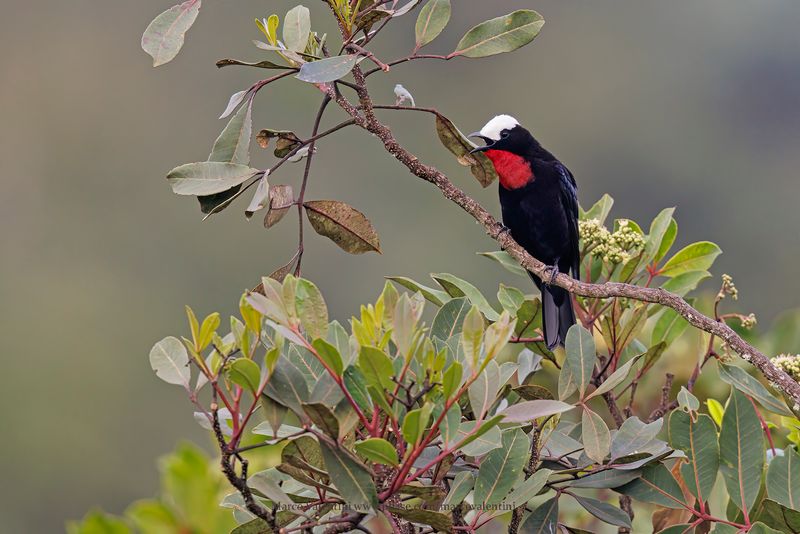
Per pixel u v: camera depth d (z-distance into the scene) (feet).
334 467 11.62
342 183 66.59
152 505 10.34
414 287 17.08
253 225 64.28
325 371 12.37
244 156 15.60
